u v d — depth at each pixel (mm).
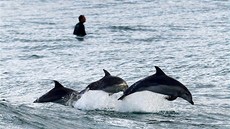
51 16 93812
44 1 127000
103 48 56875
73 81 40781
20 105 29156
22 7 113812
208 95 34781
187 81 39812
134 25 76812
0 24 81312
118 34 68062
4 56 52938
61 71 45000
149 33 67875
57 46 58906
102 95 31219
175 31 69125
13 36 67438
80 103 30547
